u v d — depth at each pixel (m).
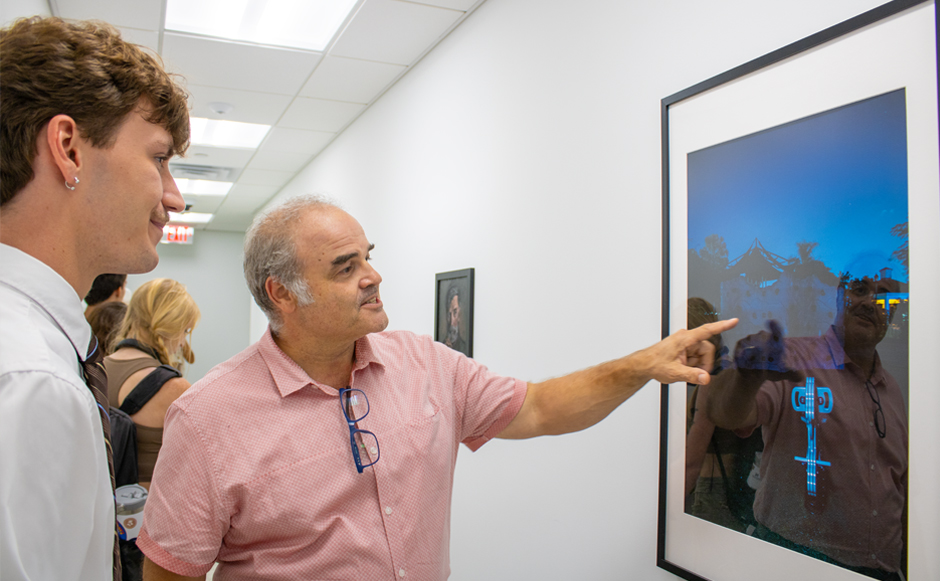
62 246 0.66
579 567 1.79
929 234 0.93
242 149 4.95
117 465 1.71
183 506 1.03
